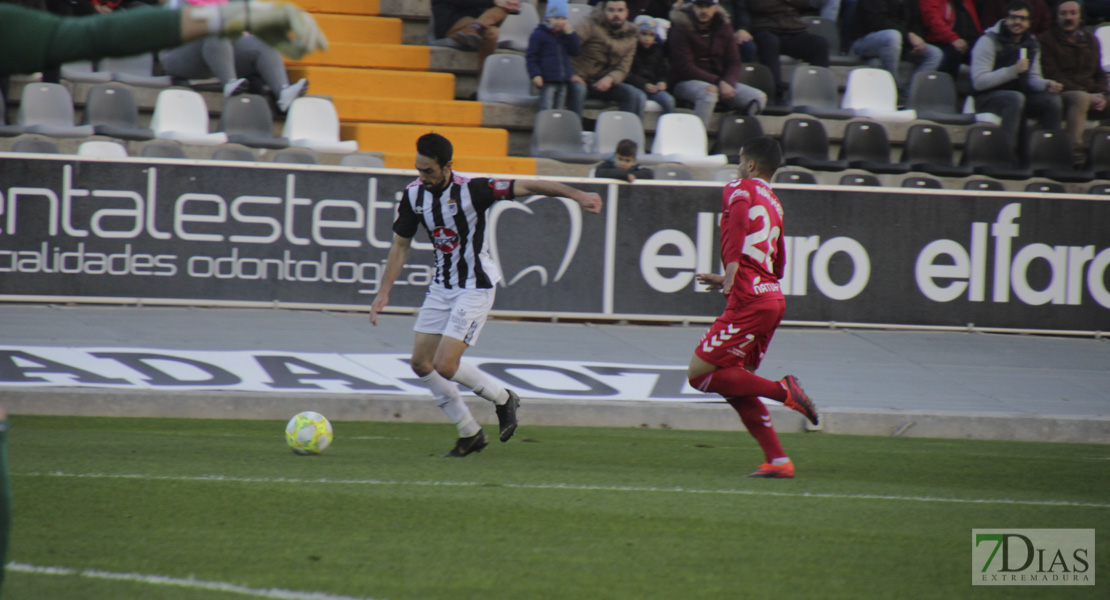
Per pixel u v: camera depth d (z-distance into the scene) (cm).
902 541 1603
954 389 3120
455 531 1591
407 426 2692
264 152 4378
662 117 4781
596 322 3816
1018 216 3897
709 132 5097
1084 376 3350
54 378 2747
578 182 3747
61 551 1426
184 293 3641
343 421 2739
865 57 5688
